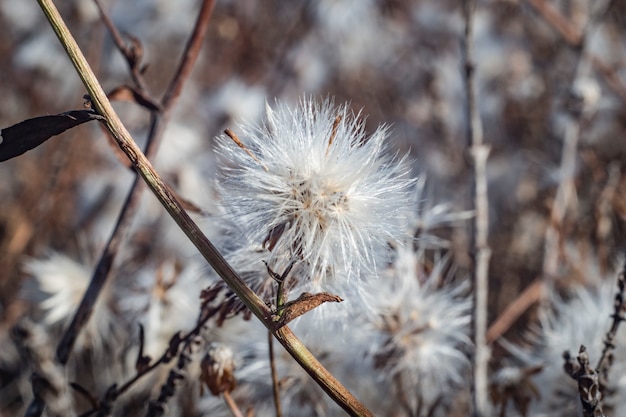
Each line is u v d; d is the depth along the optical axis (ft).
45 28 1.23
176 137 1.00
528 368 0.61
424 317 0.62
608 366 0.56
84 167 1.06
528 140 1.18
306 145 0.46
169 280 0.72
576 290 0.76
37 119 0.45
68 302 0.73
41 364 0.51
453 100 1.23
